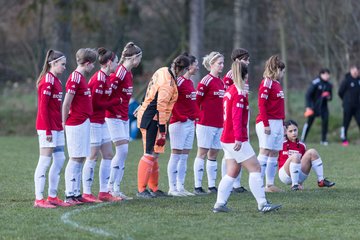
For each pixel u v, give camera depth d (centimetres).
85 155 3434
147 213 3189
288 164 4044
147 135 3675
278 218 3069
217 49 11575
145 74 11444
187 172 4938
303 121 8581
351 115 6900
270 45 10688
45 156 3334
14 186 4100
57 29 9188
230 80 3966
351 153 6016
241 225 2909
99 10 11412
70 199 3447
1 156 5847
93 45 11519
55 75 3341
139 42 12262
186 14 10319
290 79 11244
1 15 11750
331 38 9288
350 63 9119
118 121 3650
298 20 9619
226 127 3150
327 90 6812
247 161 3138
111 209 3294
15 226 2877
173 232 2767
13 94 10544
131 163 5425
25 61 11444
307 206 3378
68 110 3394
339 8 9212
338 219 3052
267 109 3856
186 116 3834
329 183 4047
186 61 3694
